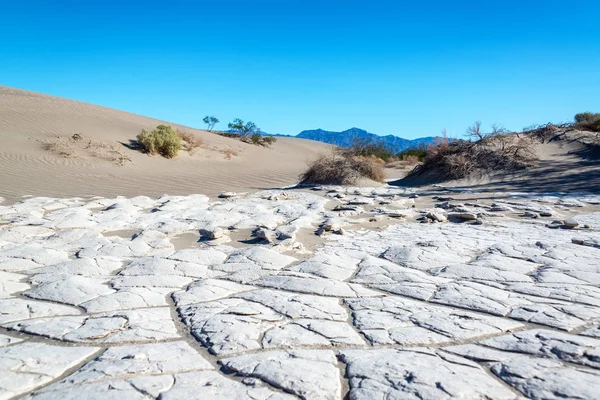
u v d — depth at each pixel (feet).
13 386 9.01
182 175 65.21
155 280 16.30
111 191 45.78
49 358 10.20
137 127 95.76
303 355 10.25
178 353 10.45
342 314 12.96
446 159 55.11
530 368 9.39
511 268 17.06
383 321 12.31
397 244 22.09
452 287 15.15
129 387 8.87
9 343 11.04
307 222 28.30
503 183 47.16
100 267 18.13
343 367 9.71
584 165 48.83
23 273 17.46
